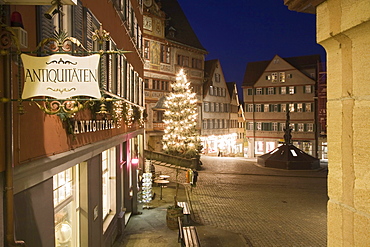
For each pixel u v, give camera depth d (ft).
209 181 71.00
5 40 9.61
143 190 45.42
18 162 11.30
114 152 31.60
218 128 149.79
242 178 76.54
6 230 10.03
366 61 5.43
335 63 6.28
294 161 91.61
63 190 18.48
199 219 43.32
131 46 40.04
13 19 10.17
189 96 85.87
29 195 12.25
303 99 141.79
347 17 5.57
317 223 42.91
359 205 5.61
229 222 42.45
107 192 31.12
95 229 22.74
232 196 57.72
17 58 10.73
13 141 10.94
